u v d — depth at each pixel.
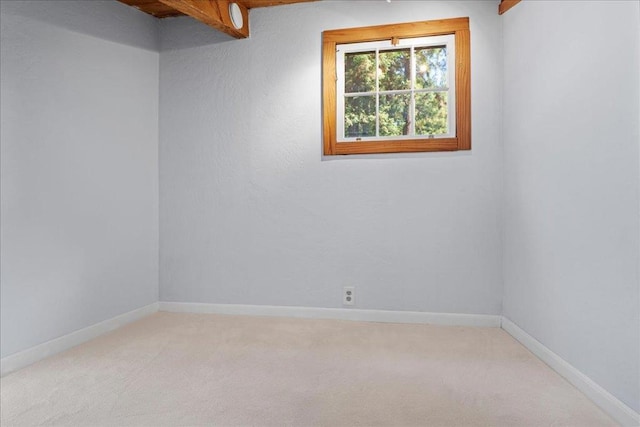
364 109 3.13
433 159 2.98
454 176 2.96
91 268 2.73
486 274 2.92
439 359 2.30
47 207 2.41
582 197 1.89
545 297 2.25
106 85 2.87
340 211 3.13
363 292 3.10
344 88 3.14
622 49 1.61
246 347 2.51
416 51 3.05
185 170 3.39
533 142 2.39
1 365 2.13
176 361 2.29
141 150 3.23
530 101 2.43
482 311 2.93
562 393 1.88
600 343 1.75
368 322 3.05
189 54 3.37
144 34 3.26
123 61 3.03
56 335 2.46
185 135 3.39
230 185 3.31
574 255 1.96
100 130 2.82
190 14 2.69
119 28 2.99
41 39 2.37
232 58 3.29
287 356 2.36
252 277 3.28
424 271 3.01
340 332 2.80
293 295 3.21
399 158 3.04
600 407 1.74
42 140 2.38
